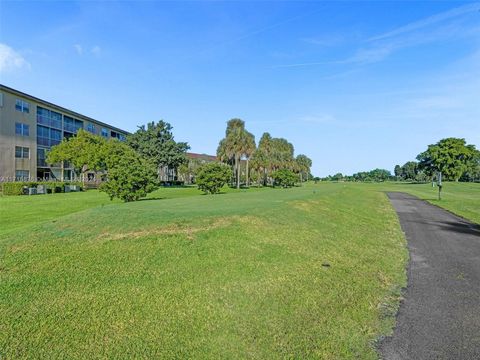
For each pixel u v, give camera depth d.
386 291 6.67
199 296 5.61
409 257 9.52
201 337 4.56
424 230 14.19
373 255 9.39
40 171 55.41
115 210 10.58
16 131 49.25
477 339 4.77
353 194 31.69
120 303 5.25
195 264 6.78
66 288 5.64
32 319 4.74
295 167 86.44
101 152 48.16
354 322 5.23
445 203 27.72
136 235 7.97
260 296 5.82
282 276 6.77
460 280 7.43
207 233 8.34
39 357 4.03
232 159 60.50
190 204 13.70
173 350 4.26
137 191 21.05
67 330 4.54
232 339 4.55
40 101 53.31
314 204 16.31
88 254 6.94
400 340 4.72
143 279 6.05
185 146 67.12
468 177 102.75
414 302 6.12
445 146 97.00
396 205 25.86
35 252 7.01
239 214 10.31
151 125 66.12
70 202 23.86
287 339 4.62
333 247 9.45
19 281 5.81
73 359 4.02
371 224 14.91
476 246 11.00
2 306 5.04
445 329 5.06
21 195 33.16
